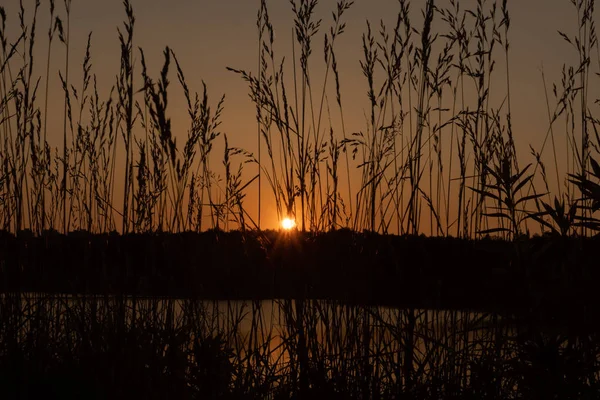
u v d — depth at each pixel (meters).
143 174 3.29
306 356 3.16
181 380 2.86
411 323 3.10
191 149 3.20
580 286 2.28
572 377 2.29
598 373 2.56
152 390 2.80
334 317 3.30
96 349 3.08
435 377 3.01
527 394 2.51
